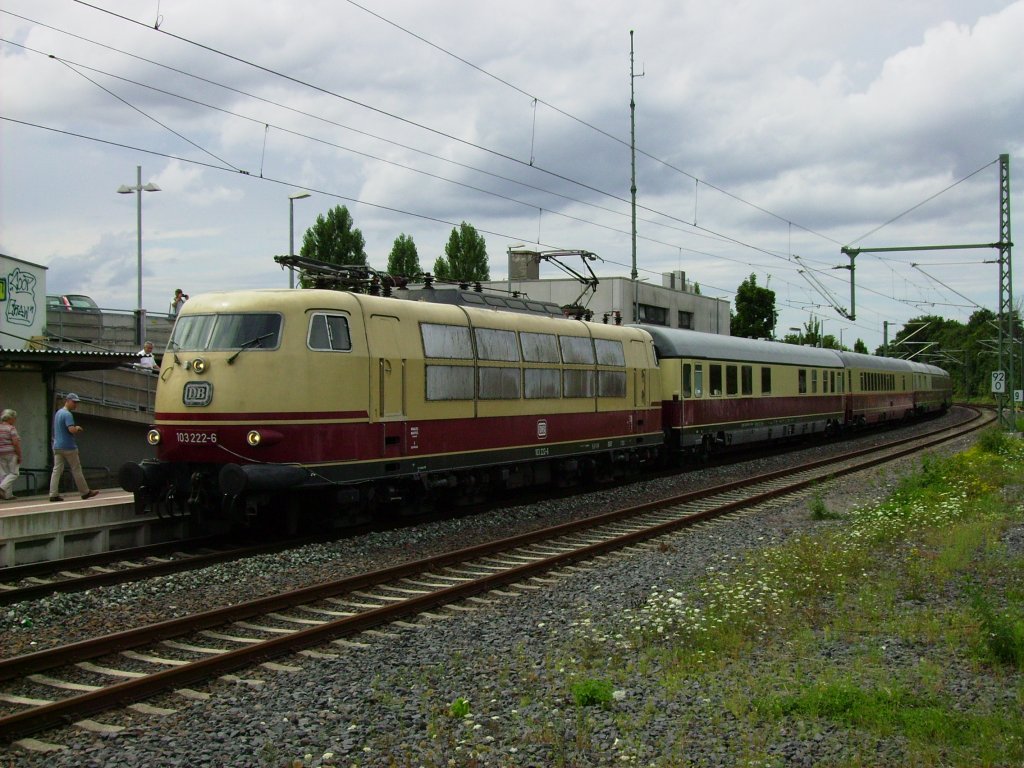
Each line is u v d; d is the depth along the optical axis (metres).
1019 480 19.75
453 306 15.49
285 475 12.29
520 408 16.83
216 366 12.48
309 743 5.97
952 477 19.53
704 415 25.14
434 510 16.08
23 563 11.88
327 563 11.89
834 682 6.83
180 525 14.10
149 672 7.65
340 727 6.24
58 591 10.19
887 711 6.20
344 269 15.09
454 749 5.86
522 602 10.06
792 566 11.05
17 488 20.52
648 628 8.77
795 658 7.76
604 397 19.62
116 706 6.66
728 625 8.62
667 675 7.30
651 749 5.75
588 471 20.12
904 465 25.44
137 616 9.33
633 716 6.37
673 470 24.45
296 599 9.72
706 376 25.36
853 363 39.47
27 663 7.36
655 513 16.78
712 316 54.25
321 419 12.70
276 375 12.42
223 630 8.84
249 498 12.39
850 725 6.08
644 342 21.75
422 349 14.45
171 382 12.73
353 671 7.51
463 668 7.62
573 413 18.47
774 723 6.12
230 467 12.03
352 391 13.12
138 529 13.45
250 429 12.30
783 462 27.31
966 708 6.31
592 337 19.38
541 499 18.27
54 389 21.45
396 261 49.75
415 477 14.38
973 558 11.55
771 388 30.25
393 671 7.54
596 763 5.64
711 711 6.38
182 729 6.24
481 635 8.71
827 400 35.97
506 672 7.40
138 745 5.95
